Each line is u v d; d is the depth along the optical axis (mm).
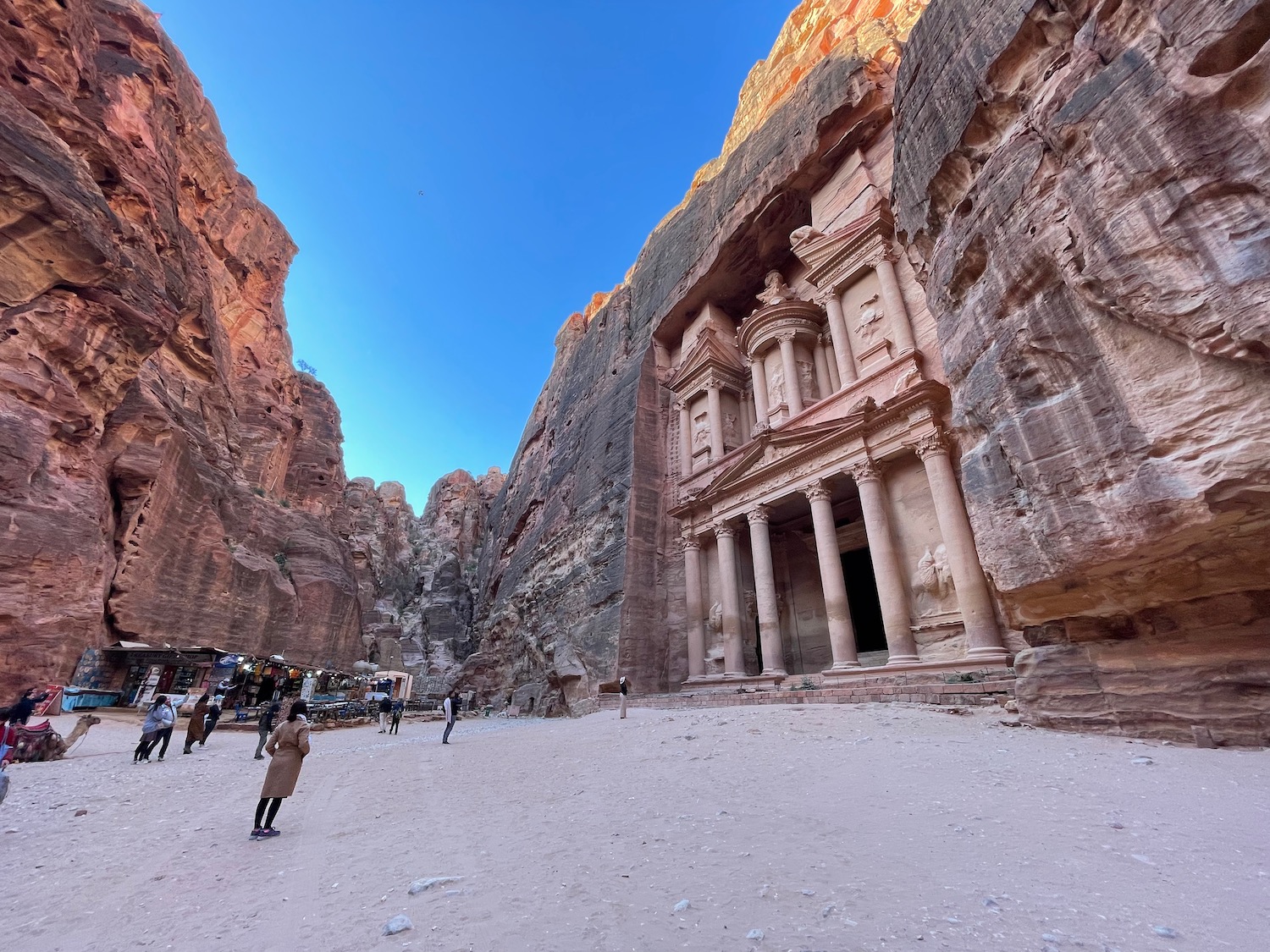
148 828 6758
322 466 50688
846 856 4391
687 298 34156
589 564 32031
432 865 4867
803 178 27906
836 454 21234
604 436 36281
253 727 20047
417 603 74688
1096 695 8898
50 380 19531
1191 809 5008
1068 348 8234
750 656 25031
